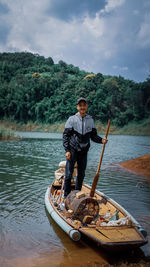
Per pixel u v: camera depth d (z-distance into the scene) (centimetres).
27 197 493
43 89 7825
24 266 268
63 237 336
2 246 308
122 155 1257
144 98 7506
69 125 400
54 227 365
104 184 615
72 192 382
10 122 6762
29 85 8131
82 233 308
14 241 321
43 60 13775
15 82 8781
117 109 7162
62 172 530
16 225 367
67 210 379
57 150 1393
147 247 315
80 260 283
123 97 7669
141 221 385
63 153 1241
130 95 7575
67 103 7369
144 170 787
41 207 441
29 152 1245
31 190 540
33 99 7650
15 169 771
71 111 7106
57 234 344
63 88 8038
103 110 7056
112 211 383
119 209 372
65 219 346
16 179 638
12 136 2358
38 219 390
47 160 977
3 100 7169
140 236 292
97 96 7244
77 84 8238
